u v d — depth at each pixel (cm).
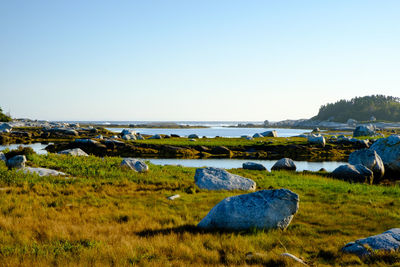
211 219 1195
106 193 1836
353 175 2736
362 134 10012
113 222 1228
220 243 1002
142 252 891
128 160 2781
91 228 1124
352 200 1733
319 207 1543
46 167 2495
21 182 1906
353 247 929
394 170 3409
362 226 1242
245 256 890
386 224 1262
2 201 1436
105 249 881
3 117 16425
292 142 7556
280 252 924
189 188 2059
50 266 750
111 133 10981
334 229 1195
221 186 2105
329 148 6950
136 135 9125
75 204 1512
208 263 828
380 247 892
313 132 16275
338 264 838
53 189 1817
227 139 8744
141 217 1314
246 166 3347
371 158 3116
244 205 1193
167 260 827
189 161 5150
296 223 1273
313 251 962
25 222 1136
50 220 1192
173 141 7644
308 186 2216
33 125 16188
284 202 1177
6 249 845
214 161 5203
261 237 1056
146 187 2061
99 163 2786
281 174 2936
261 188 2169
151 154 6053
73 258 803
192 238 1047
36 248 872
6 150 2739
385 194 1962
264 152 6406
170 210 1462
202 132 18850
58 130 10044
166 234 1100
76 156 3167
